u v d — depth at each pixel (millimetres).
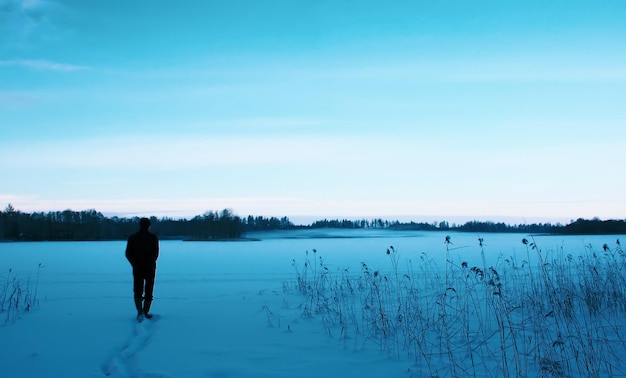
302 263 21875
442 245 40500
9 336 6535
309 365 5230
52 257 27125
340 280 13438
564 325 6762
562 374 4480
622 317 7199
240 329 7141
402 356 5605
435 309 8250
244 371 4996
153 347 6016
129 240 7965
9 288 12188
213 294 11211
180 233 95312
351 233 114062
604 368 4930
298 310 8797
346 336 6645
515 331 6578
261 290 11883
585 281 8414
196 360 5410
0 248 41031
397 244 43594
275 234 111500
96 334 6711
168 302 9852
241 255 29281
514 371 4930
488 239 52406
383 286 11344
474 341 6172
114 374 4867
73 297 10609
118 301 9984
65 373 4887
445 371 4977
